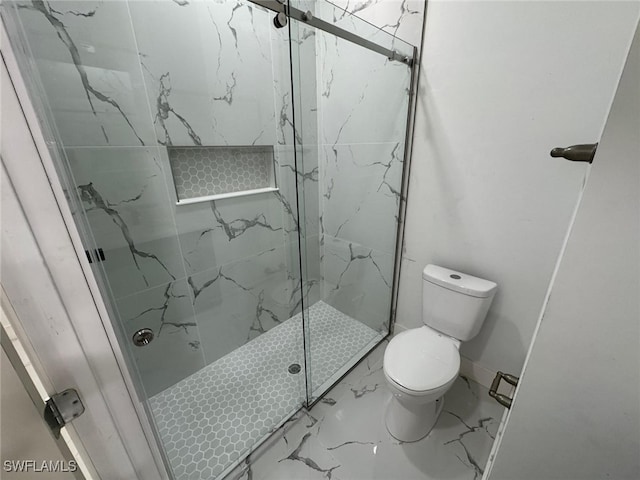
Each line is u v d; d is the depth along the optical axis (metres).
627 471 0.38
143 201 1.24
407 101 1.42
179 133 1.28
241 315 1.80
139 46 1.09
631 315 0.33
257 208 1.69
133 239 1.25
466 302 1.32
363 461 1.22
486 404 1.48
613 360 0.35
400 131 1.50
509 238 1.28
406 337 1.39
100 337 0.52
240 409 1.46
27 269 0.42
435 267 1.51
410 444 1.29
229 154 1.55
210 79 1.32
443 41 1.25
